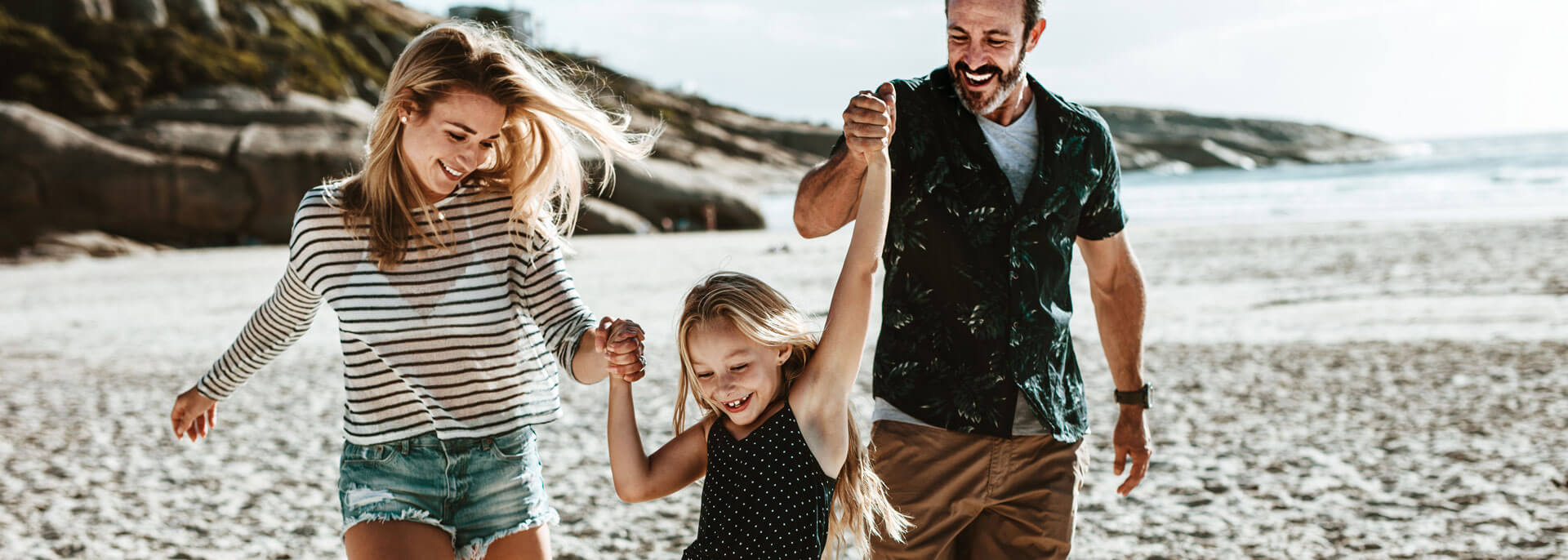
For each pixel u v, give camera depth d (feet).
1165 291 43.27
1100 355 29.89
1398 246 57.16
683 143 289.33
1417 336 29.81
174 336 40.86
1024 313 8.34
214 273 74.33
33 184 107.24
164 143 117.50
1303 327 32.40
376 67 210.79
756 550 7.32
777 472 7.39
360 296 7.77
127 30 143.64
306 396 27.50
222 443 22.56
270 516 17.13
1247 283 44.39
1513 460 17.37
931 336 8.39
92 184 109.09
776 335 7.43
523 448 8.14
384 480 7.75
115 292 61.57
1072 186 8.59
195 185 111.45
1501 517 14.53
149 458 21.44
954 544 8.89
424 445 7.79
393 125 7.64
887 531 8.58
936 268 8.36
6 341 41.04
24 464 21.15
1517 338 28.45
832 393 7.54
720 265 8.01
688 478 7.88
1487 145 496.23
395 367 7.80
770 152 324.39
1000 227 8.34
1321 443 19.22
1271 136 574.15
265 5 191.42
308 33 195.11
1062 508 8.58
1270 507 15.60
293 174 114.83
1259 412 22.00
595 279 59.77
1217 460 18.42
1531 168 175.63
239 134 120.88
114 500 18.25
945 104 8.44
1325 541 13.98
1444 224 69.97
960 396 8.33
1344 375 25.35
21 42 130.62
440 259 7.86
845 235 98.63
